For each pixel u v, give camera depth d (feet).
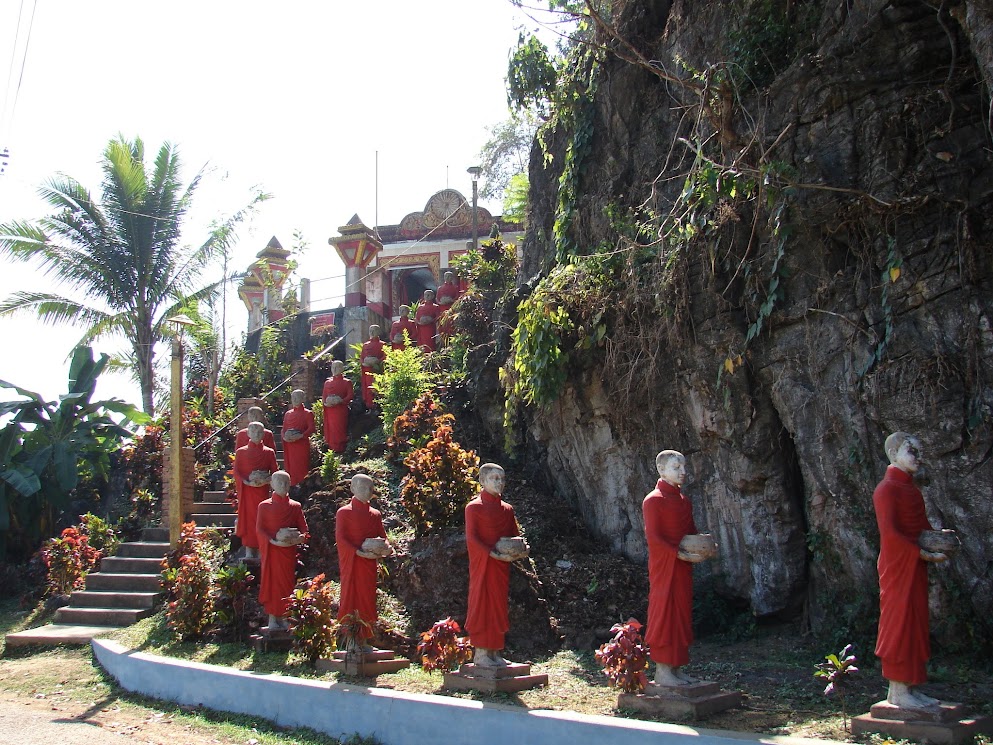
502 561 27.63
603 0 45.19
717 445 35.53
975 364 27.22
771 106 32.78
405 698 25.84
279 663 32.65
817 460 31.73
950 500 27.76
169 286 75.31
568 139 47.96
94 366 61.36
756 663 30.12
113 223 73.61
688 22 39.42
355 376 63.98
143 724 28.84
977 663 27.55
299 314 84.38
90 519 51.34
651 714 23.77
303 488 46.91
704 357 35.01
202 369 81.46
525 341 40.45
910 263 28.68
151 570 44.98
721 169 30.73
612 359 38.50
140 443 59.16
